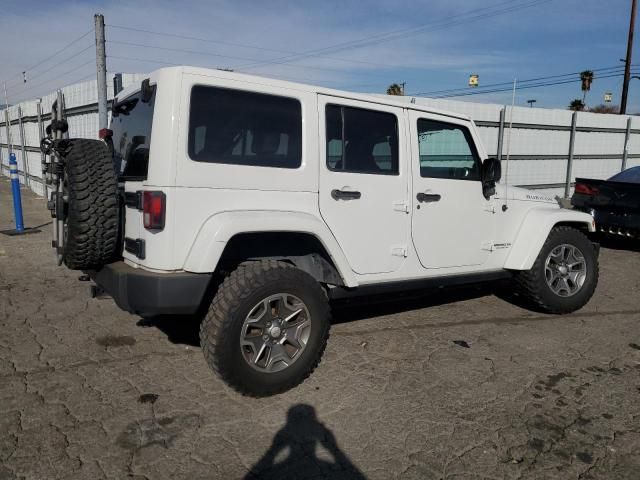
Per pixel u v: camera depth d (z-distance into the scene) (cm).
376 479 262
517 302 567
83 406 323
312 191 360
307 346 350
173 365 386
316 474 264
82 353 404
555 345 443
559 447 292
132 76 930
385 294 415
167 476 259
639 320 512
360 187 382
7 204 1316
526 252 479
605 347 440
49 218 1084
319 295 352
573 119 1598
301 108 357
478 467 272
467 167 456
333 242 359
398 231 407
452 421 317
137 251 326
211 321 321
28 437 288
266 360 338
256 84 339
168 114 307
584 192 855
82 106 1159
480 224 461
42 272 646
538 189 1580
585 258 523
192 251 313
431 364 399
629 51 2588
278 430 303
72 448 279
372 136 393
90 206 325
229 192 327
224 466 268
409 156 411
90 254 335
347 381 367
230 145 329
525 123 1477
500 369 392
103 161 337
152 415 315
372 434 301
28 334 441
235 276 330
